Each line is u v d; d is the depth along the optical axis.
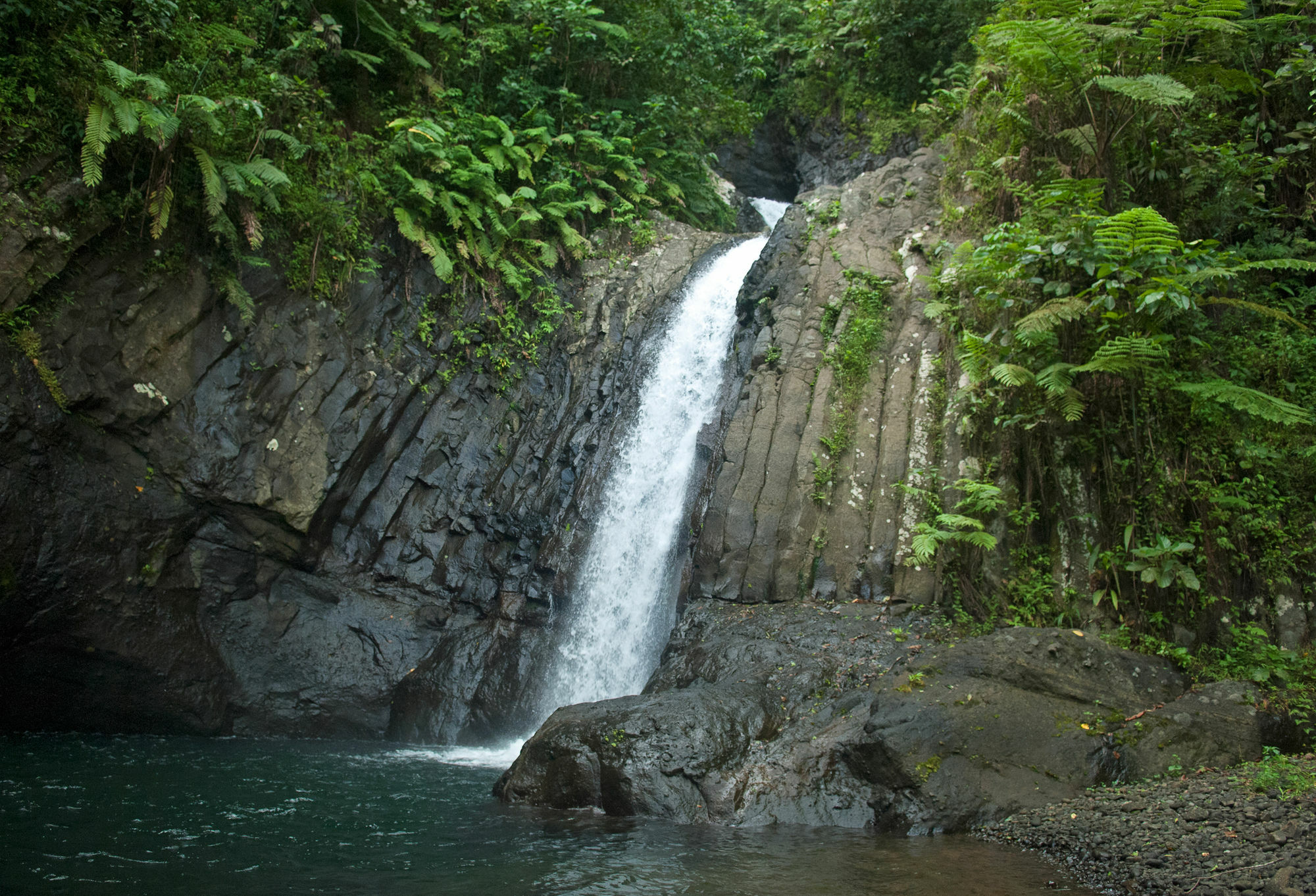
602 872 5.33
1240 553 8.36
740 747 7.20
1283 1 10.17
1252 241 9.87
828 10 21.55
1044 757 6.73
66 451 9.52
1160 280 7.83
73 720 10.12
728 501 10.40
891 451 10.31
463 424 13.16
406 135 13.45
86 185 9.39
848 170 20.84
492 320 13.84
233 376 10.96
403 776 8.52
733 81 21.45
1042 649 7.59
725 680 8.45
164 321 10.38
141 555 10.10
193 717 10.43
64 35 9.51
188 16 11.26
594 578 11.89
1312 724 7.13
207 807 6.94
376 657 11.54
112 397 9.84
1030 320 8.43
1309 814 5.42
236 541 10.95
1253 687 7.35
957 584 9.04
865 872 5.33
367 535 12.11
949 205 11.89
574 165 16.09
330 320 12.06
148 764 8.55
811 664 8.42
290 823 6.53
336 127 13.29
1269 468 8.57
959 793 6.52
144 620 10.10
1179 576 8.08
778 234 13.38
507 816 6.79
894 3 19.00
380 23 14.10
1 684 9.60
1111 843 5.62
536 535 12.56
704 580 10.09
